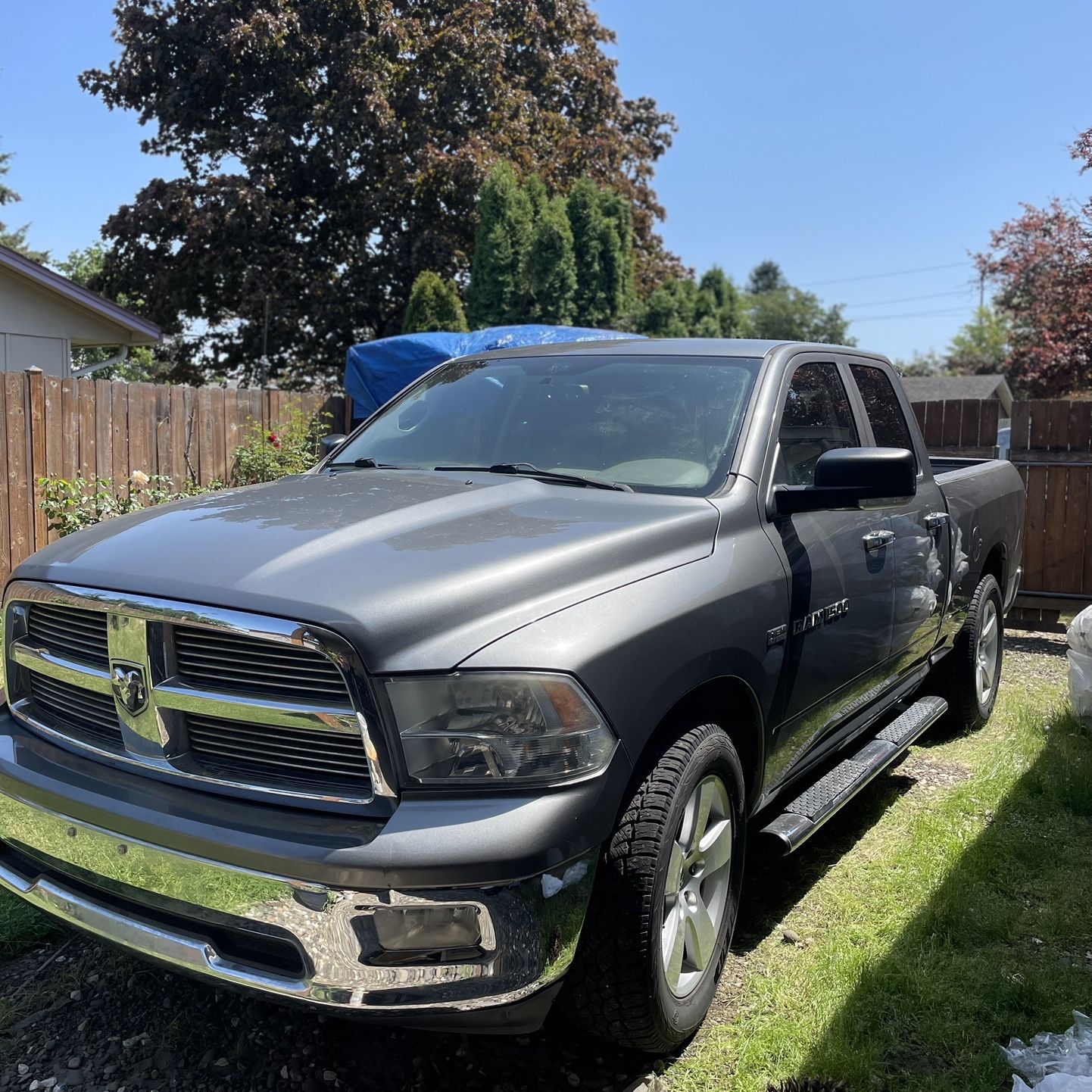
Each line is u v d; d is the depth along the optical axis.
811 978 3.03
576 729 2.23
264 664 2.23
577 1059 2.71
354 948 2.07
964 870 3.64
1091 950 3.20
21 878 2.66
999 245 21.84
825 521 3.47
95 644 2.51
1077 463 8.32
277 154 21.31
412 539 2.54
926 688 5.31
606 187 21.09
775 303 81.06
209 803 2.26
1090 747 5.02
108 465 7.87
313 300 22.22
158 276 21.89
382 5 20.73
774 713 3.06
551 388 3.78
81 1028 2.83
